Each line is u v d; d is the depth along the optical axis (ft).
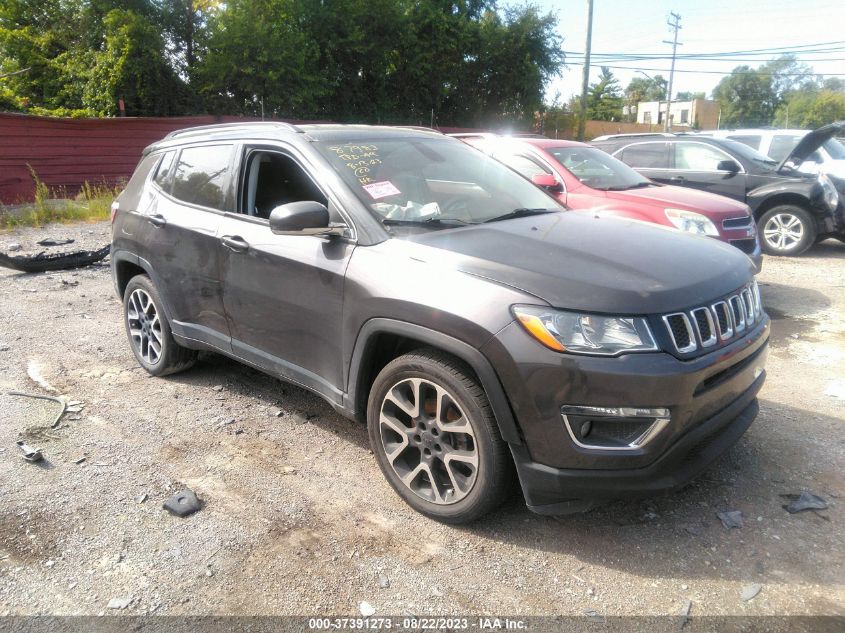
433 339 9.44
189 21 77.87
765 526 9.96
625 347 8.57
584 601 8.52
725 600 8.48
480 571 9.11
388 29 89.97
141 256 15.30
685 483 9.14
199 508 10.57
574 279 9.14
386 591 8.74
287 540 9.80
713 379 9.38
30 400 14.61
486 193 13.06
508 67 104.06
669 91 151.74
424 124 100.53
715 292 9.61
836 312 21.35
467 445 9.76
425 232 10.91
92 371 16.43
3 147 50.39
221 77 76.13
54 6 78.43
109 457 12.19
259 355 12.78
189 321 14.40
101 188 55.16
